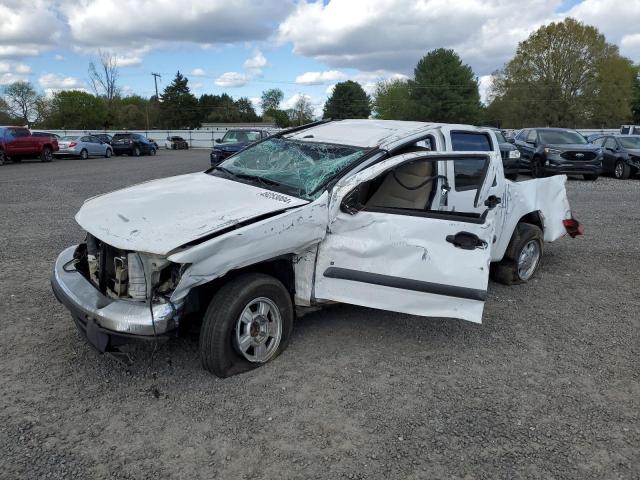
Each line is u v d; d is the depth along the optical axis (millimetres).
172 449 2988
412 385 3752
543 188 6223
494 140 5480
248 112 120250
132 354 4051
